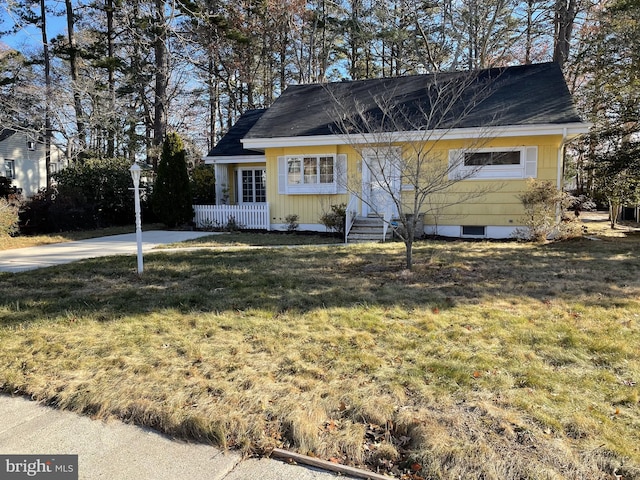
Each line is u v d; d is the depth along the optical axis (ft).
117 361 11.76
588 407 8.98
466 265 23.98
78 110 69.62
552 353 11.76
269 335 13.46
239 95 93.25
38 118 66.23
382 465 7.80
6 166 97.09
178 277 21.93
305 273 22.52
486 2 65.05
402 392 9.77
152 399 9.75
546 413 8.75
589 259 25.26
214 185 60.44
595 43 55.11
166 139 49.11
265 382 10.37
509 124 35.04
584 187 60.64
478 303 16.61
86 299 17.92
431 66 76.23
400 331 13.67
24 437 8.76
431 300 17.06
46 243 37.52
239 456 8.14
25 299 17.98
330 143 40.55
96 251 32.07
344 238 38.47
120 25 72.79
